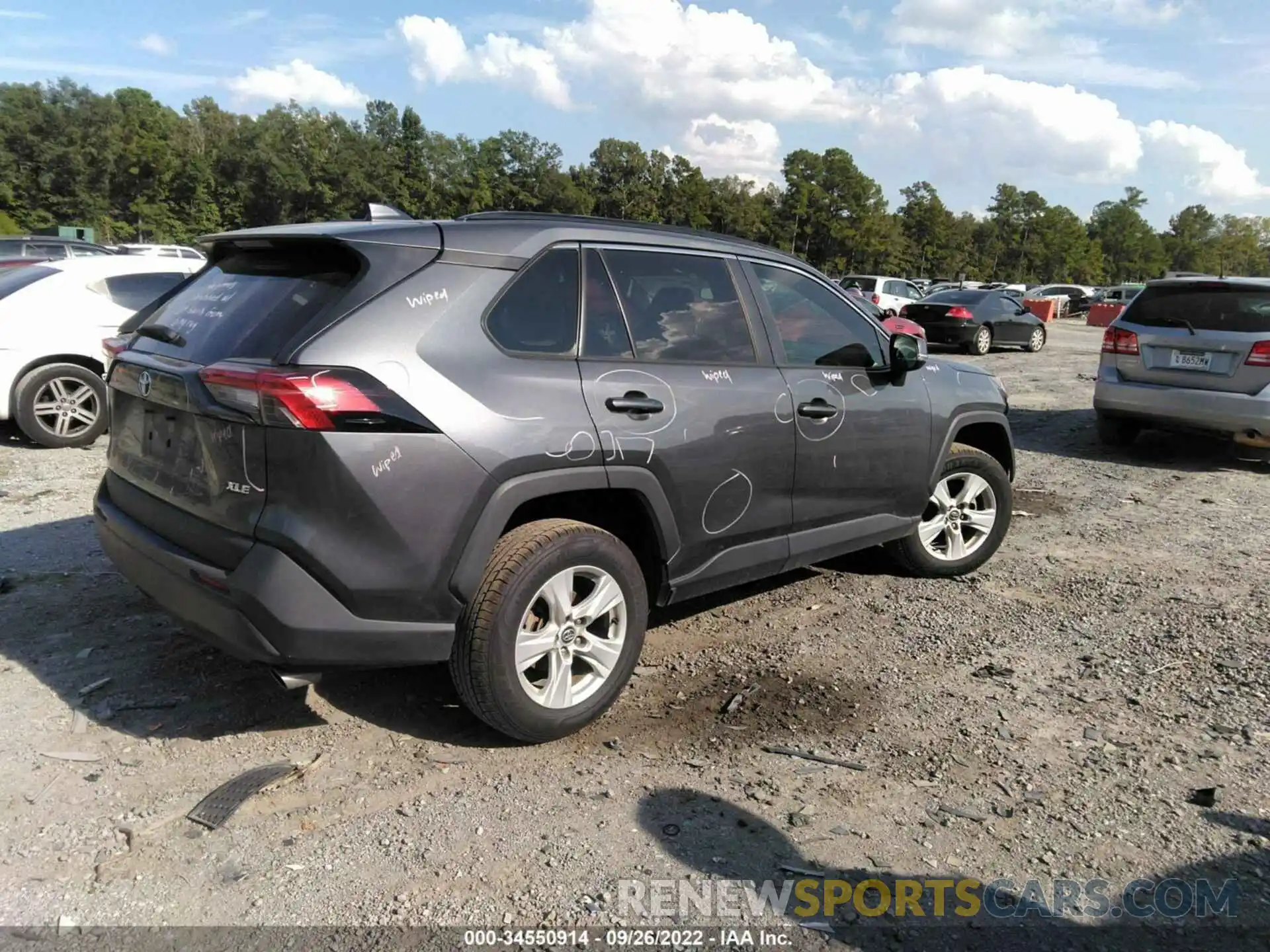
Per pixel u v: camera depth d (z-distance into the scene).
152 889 2.55
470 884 2.59
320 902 2.51
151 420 3.32
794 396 3.98
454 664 3.13
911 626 4.51
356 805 2.95
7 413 7.59
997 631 4.46
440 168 96.75
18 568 4.88
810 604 4.80
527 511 3.40
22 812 2.86
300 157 91.88
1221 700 3.73
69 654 3.93
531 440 3.08
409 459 2.85
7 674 3.74
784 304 4.16
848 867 2.70
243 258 3.45
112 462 3.67
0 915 2.43
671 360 3.60
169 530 3.15
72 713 3.46
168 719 3.44
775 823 2.90
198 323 3.28
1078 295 47.09
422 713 3.56
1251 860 2.74
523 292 3.23
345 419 2.75
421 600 2.95
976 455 5.12
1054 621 4.59
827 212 91.00
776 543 4.05
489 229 3.23
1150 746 3.38
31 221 85.56
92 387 7.86
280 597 2.77
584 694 3.38
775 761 3.27
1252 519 6.56
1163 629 4.48
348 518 2.79
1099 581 5.19
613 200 97.50
